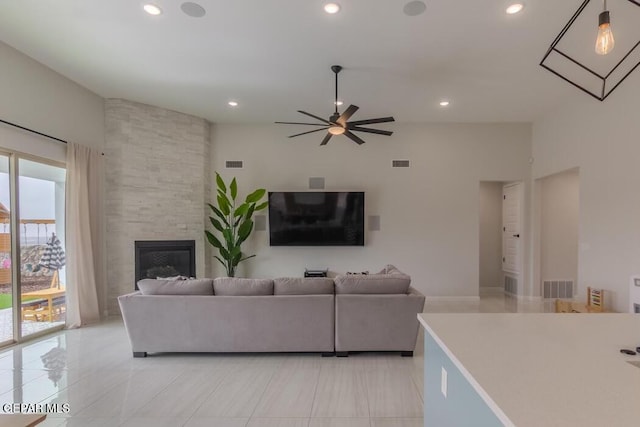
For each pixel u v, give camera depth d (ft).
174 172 17.42
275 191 19.17
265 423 6.98
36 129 12.45
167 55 11.78
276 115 18.04
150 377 9.13
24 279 12.21
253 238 19.24
